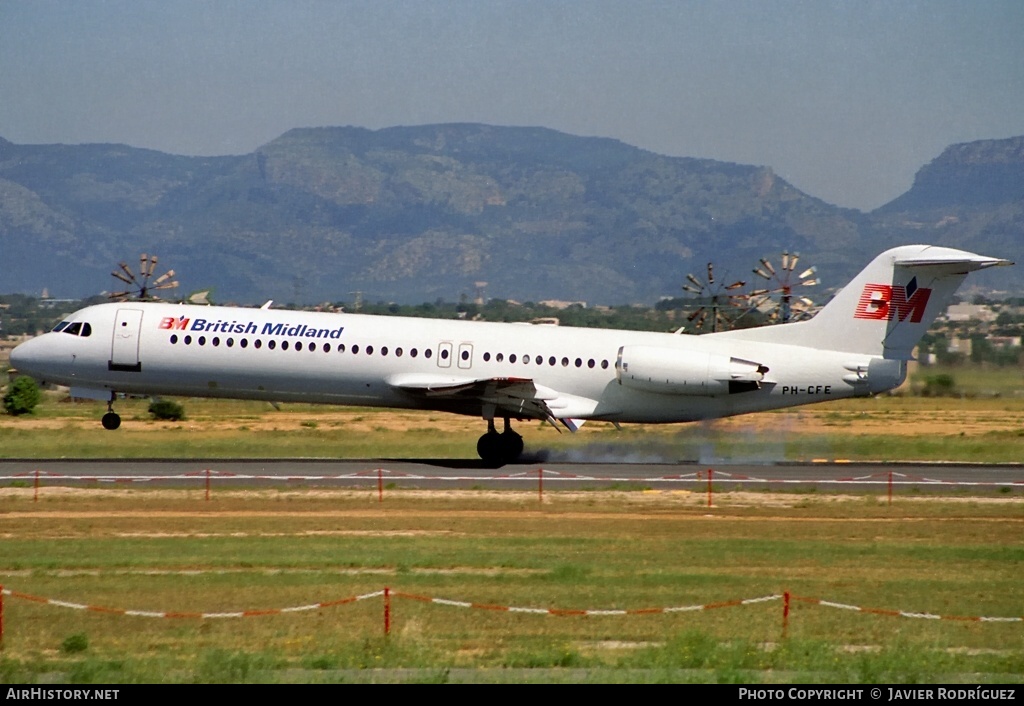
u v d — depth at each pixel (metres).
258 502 112.62
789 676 57.44
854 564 88.69
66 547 90.81
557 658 59.75
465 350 141.88
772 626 69.31
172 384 144.00
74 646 62.12
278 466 137.88
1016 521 108.56
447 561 86.62
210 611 71.19
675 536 98.62
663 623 69.75
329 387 142.25
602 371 143.62
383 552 89.75
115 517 104.19
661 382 141.38
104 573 82.19
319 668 58.09
